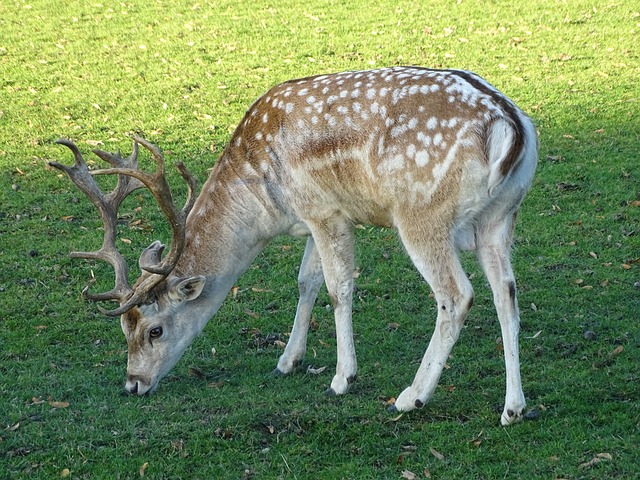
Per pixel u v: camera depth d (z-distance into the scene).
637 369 9.73
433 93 8.81
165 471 8.28
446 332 8.88
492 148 8.42
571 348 10.38
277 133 9.51
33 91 19.97
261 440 8.73
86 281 12.57
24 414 9.33
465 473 8.07
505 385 9.60
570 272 12.33
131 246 13.56
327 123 9.20
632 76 19.42
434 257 8.80
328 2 25.48
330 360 10.59
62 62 21.78
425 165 8.66
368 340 10.95
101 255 9.75
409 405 9.10
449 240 8.76
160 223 14.28
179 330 9.76
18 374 10.30
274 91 9.81
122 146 17.14
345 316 9.66
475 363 10.16
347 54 21.50
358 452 8.51
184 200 14.95
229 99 19.22
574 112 17.77
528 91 18.91
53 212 14.66
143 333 9.59
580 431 8.55
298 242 13.71
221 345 11.05
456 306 8.80
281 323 11.53
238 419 9.02
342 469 8.20
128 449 8.64
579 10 23.72
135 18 24.97
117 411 9.37
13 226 14.19
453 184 8.58
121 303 9.48
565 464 8.07
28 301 12.02
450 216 8.69
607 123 17.17
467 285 8.77
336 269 9.59
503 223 8.80
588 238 13.24
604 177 15.05
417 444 8.57
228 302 12.05
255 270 12.89
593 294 11.67
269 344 11.09
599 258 12.66
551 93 18.73
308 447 8.57
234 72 20.78
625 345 10.33
